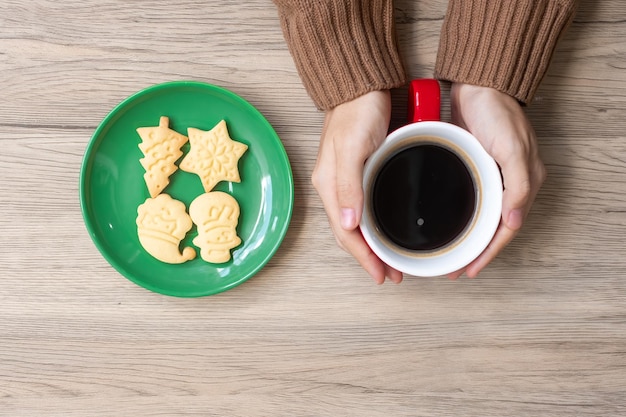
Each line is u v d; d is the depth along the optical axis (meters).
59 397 0.69
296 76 0.69
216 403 0.70
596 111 0.69
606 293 0.70
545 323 0.70
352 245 0.63
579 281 0.70
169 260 0.68
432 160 0.62
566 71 0.69
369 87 0.62
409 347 0.70
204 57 0.69
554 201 0.70
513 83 0.63
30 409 0.69
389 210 0.62
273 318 0.70
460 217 0.62
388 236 0.62
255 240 0.69
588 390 0.70
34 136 0.69
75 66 0.69
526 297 0.70
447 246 0.62
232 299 0.70
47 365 0.69
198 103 0.68
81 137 0.69
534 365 0.70
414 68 0.69
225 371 0.70
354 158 0.61
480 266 0.64
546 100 0.69
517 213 0.61
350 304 0.70
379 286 0.70
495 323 0.70
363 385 0.70
